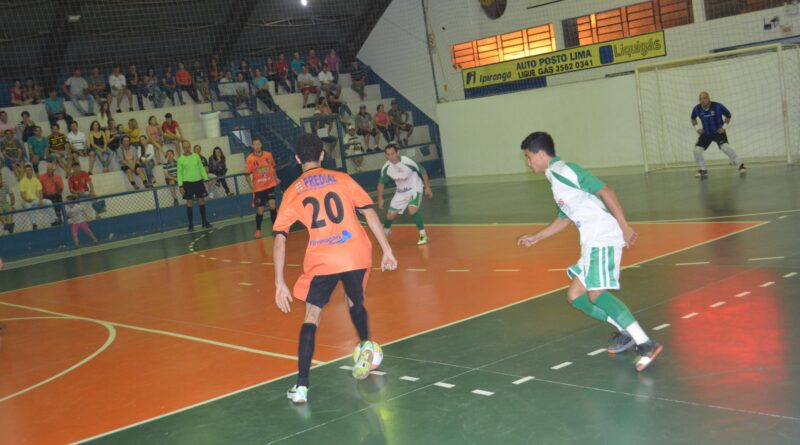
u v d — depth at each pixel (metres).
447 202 17.28
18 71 22.09
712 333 5.36
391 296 8.14
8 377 6.62
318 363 5.89
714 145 18.50
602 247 4.80
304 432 4.42
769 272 6.95
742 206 11.05
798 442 3.51
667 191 13.86
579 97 20.61
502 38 23.67
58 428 5.04
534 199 15.47
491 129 22.84
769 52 17.38
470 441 4.00
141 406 5.32
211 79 23.86
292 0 25.09
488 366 5.28
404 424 4.36
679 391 4.34
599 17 21.45
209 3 23.53
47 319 9.23
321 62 26.59
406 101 26.52
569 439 3.87
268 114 22.72
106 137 19.47
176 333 7.66
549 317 6.41
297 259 11.91
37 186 17.11
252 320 7.84
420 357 5.71
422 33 25.39
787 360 4.62
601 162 20.55
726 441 3.62
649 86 19.38
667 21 20.00
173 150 20.39
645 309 6.25
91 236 17.41
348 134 23.09
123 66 23.86
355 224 5.02
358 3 26.50
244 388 5.45
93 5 21.64
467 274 8.86
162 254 14.51
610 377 4.72
